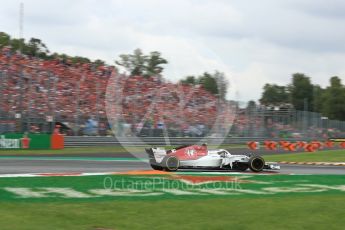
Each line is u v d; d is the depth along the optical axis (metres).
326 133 50.44
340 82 90.69
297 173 14.48
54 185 10.30
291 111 42.44
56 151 25.06
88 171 13.91
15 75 29.00
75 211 7.42
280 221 7.01
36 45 53.16
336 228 6.72
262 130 38.50
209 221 6.91
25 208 7.57
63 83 31.09
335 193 10.16
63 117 28.91
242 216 7.32
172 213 7.44
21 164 16.11
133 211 7.53
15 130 26.67
